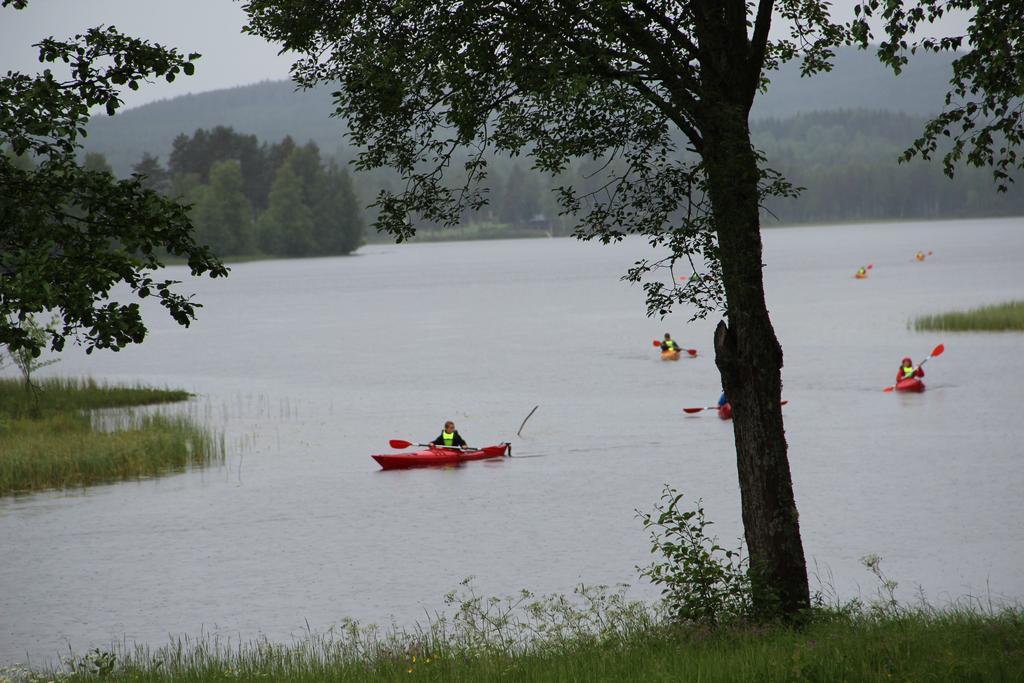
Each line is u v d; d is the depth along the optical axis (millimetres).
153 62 37281
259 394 169500
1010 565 69438
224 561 77750
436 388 172125
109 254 34906
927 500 88375
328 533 85188
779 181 41719
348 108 45531
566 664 39219
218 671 45844
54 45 37125
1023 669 32719
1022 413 129250
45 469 105062
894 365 179375
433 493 98750
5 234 36406
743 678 33500
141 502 96750
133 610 67062
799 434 121562
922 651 36594
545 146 48188
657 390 162875
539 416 142000
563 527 84938
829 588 65438
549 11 40312
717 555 74250
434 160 46531
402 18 41469
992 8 42188
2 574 75312
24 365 146375
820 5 48219
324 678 41438
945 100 45500
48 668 56000
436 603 66500
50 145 37562
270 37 44219
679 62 42906
